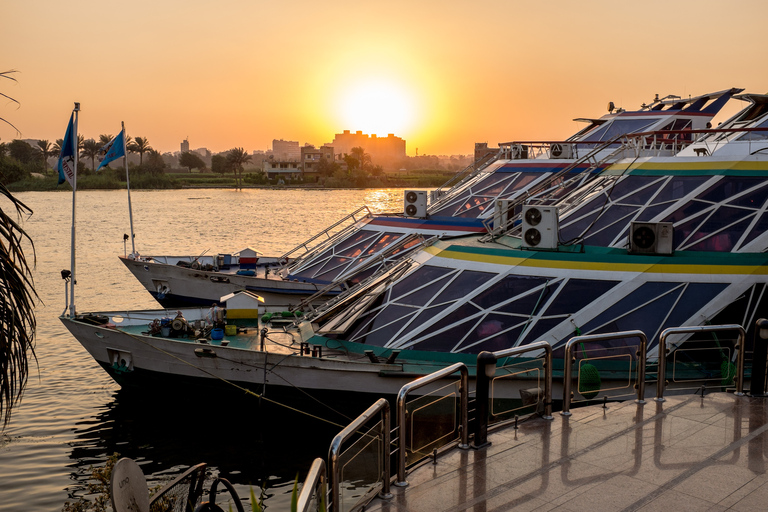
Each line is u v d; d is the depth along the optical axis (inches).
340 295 870.4
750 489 296.5
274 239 2864.2
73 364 1024.2
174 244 2674.7
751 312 639.8
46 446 726.5
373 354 682.2
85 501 601.9
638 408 399.9
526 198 959.6
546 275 679.7
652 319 639.1
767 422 374.3
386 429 297.9
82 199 6333.7
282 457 694.5
